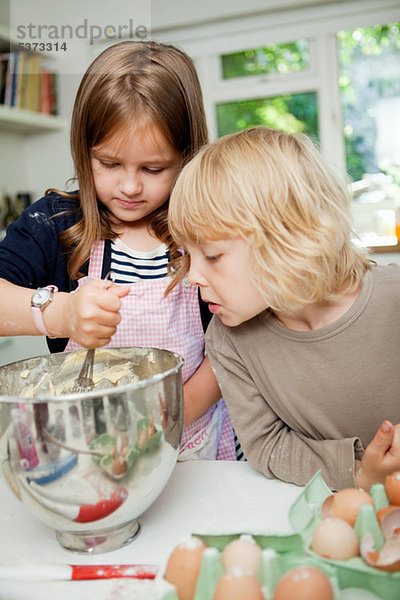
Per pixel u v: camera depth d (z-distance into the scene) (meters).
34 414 0.50
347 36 2.75
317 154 0.74
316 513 0.53
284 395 0.77
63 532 0.56
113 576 0.50
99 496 0.51
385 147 2.81
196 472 0.73
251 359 0.78
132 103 0.80
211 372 0.93
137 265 0.97
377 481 0.62
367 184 2.83
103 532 0.55
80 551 0.55
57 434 0.50
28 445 0.50
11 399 0.50
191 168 0.71
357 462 0.67
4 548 0.57
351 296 0.75
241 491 0.67
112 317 0.63
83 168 0.89
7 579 0.51
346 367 0.74
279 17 2.72
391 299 0.74
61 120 2.57
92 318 0.62
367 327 0.73
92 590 0.49
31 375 0.71
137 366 0.72
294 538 0.48
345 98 2.82
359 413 0.76
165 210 0.97
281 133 0.74
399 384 0.74
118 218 0.94
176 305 0.96
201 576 0.43
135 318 0.94
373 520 0.48
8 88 2.27
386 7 2.61
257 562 0.45
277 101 2.88
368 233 2.77
